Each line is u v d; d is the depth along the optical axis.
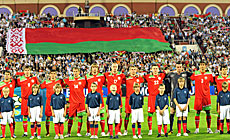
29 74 12.39
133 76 12.27
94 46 39.62
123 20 45.62
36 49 38.06
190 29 45.31
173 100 12.12
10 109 11.45
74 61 36.03
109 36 41.19
